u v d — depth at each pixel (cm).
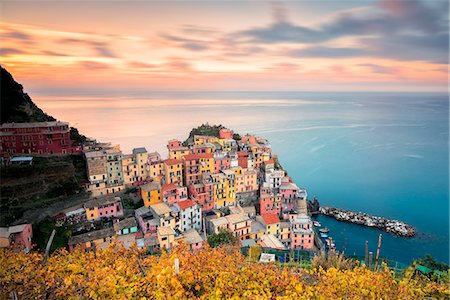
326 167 18312
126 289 2283
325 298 2420
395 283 2723
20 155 8594
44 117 11219
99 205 7919
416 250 9431
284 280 2614
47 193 7906
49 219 7281
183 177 9900
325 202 13538
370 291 2552
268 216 8794
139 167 9644
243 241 7831
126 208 8475
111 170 9169
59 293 2348
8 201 7300
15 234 6034
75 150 9400
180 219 8019
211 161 9894
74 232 7350
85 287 2359
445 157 19888
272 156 12581
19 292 2403
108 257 2861
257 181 10444
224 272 2562
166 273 2386
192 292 2416
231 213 8988
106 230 7369
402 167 18238
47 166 8288
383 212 12375
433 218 11725
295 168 18100
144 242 7050
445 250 9412
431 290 2702
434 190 14700
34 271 2536
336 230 10625
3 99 10094
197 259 2764
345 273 2864
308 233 8419
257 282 2573
